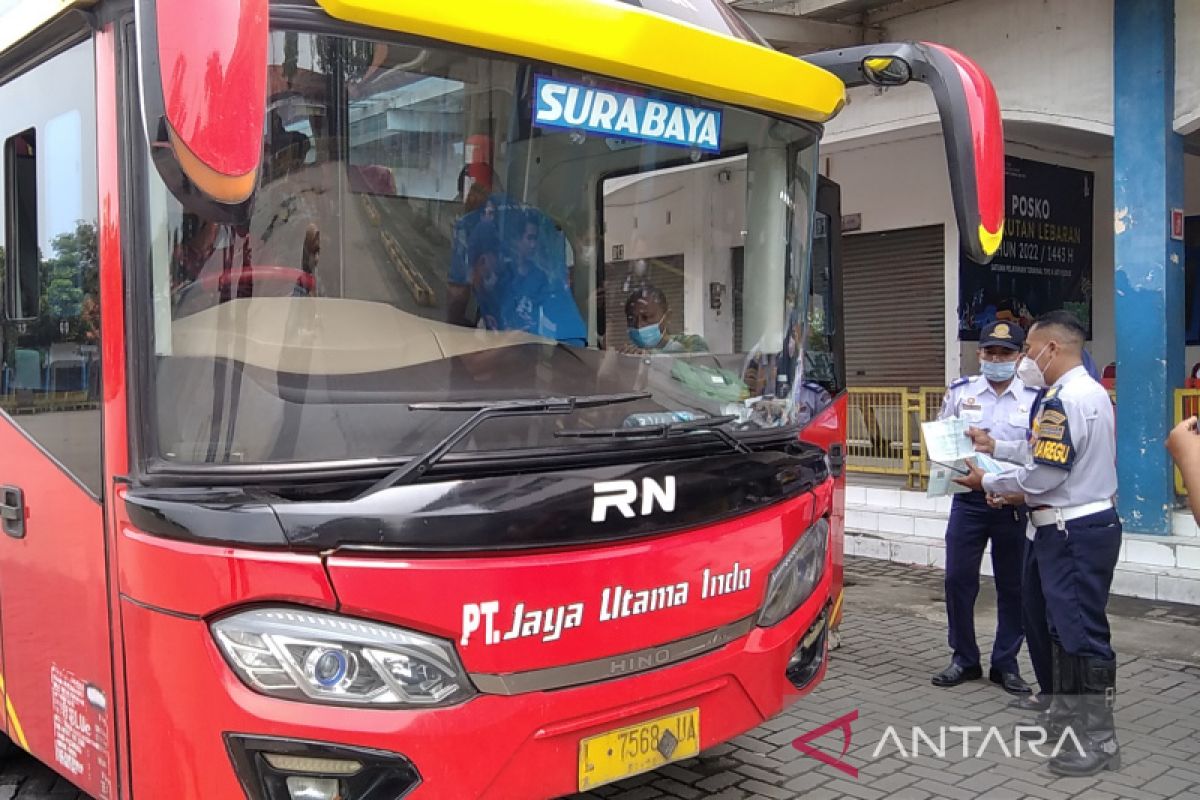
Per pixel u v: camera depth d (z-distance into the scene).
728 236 3.46
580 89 2.97
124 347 2.52
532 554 2.50
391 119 2.74
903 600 7.11
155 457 2.48
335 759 2.34
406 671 2.37
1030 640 4.62
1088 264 10.78
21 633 3.14
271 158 2.56
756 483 3.03
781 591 3.14
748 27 3.76
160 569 2.38
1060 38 7.68
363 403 2.61
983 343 5.20
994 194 3.35
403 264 2.82
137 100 2.50
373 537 2.32
